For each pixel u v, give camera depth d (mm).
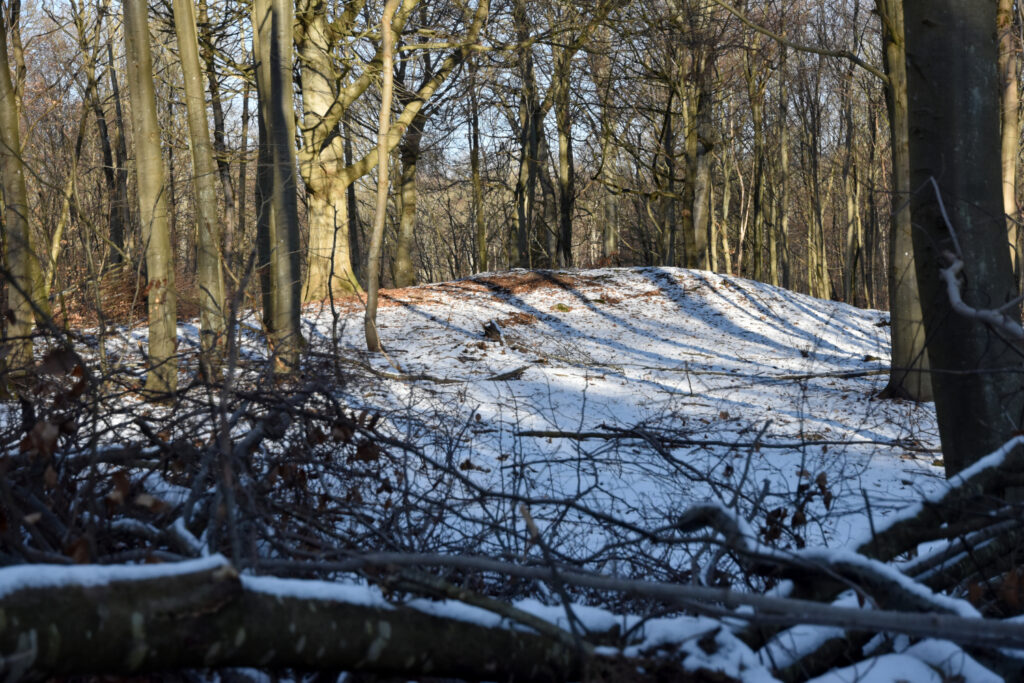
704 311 19219
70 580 1665
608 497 5145
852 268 36062
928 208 4438
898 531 2867
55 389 3568
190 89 9828
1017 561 3148
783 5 16328
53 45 16078
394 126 17781
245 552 2764
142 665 1731
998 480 3090
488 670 2221
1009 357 4230
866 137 36562
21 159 8445
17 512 2506
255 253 4176
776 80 32688
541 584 3260
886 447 8117
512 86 25125
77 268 9469
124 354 4375
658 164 30516
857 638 2502
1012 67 12758
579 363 13781
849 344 16828
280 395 3689
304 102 18109
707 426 8383
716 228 38688
